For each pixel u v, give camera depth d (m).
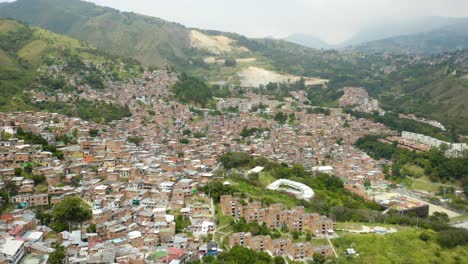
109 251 198.62
